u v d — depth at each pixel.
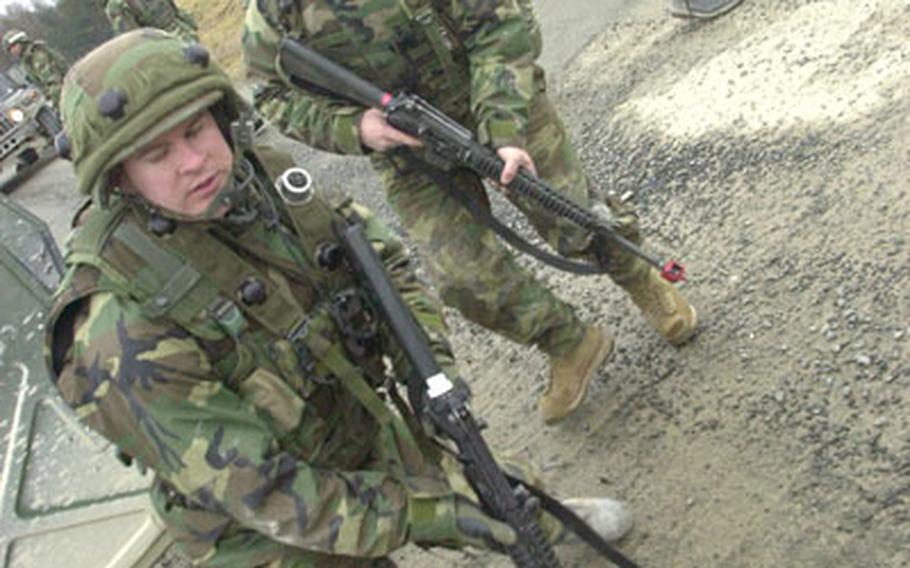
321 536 1.50
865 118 3.39
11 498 2.28
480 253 2.52
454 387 1.63
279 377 1.56
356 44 2.21
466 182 2.47
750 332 2.82
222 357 1.49
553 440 2.90
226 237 1.52
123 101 1.30
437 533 1.63
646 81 4.66
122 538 2.07
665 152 3.97
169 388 1.41
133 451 1.46
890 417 2.34
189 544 1.71
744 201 3.39
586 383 2.77
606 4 5.86
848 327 2.65
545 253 2.52
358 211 1.92
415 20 2.19
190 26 7.59
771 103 3.81
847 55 3.81
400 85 2.30
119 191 1.43
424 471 1.79
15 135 9.00
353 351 1.66
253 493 1.45
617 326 3.19
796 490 2.30
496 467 1.62
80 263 1.43
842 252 2.91
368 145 2.30
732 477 2.43
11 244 2.68
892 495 2.17
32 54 8.48
